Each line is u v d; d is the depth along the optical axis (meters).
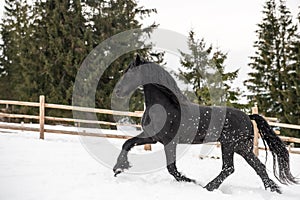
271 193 5.35
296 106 22.89
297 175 7.61
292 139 10.84
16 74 24.47
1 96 26.80
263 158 10.13
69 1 21.86
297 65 23.28
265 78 25.92
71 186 4.90
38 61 21.69
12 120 19.31
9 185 4.79
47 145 9.24
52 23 21.47
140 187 5.07
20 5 31.44
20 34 27.17
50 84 20.91
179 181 5.48
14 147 8.46
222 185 5.89
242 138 5.57
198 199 4.64
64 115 19.73
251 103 23.69
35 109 20.52
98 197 4.45
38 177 5.33
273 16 27.33
